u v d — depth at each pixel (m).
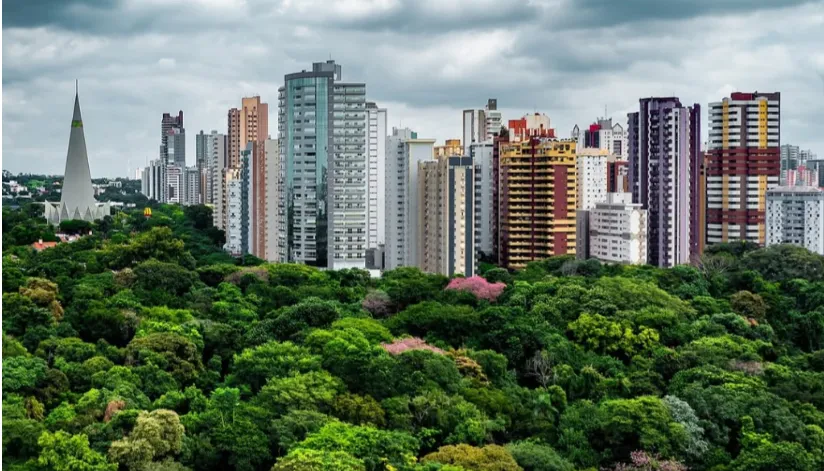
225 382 181.75
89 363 178.12
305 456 139.50
